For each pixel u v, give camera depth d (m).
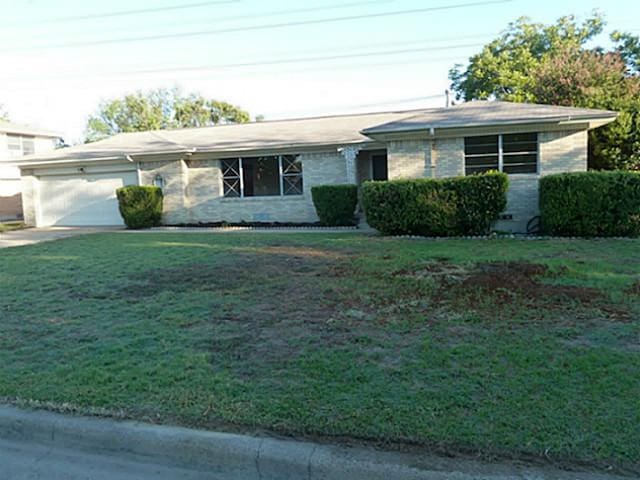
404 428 2.74
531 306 5.18
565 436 2.60
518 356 3.77
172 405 3.13
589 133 15.33
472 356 3.81
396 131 12.57
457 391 3.19
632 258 7.96
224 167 16.67
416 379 3.42
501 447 2.53
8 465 2.80
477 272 6.99
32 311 5.63
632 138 14.91
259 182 16.56
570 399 3.03
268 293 6.18
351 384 3.37
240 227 15.78
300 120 20.09
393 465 2.44
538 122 11.77
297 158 16.05
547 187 11.20
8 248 11.58
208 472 2.67
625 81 17.06
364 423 2.81
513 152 12.61
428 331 4.48
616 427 2.67
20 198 25.00
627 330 4.34
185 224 16.62
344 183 15.58
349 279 6.86
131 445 2.85
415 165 13.19
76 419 3.04
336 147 15.45
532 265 7.27
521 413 2.86
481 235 11.70
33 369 3.85
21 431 3.08
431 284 6.31
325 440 2.70
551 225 11.19
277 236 12.45
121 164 17.30
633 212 10.47
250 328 4.75
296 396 3.20
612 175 10.55
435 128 12.34
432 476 2.35
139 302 5.90
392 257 8.59
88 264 8.75
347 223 14.83
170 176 16.70
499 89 28.19
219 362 3.87
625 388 3.16
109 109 44.91
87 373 3.71
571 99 17.02
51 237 14.06
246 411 3.01
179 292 6.36
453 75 33.50
